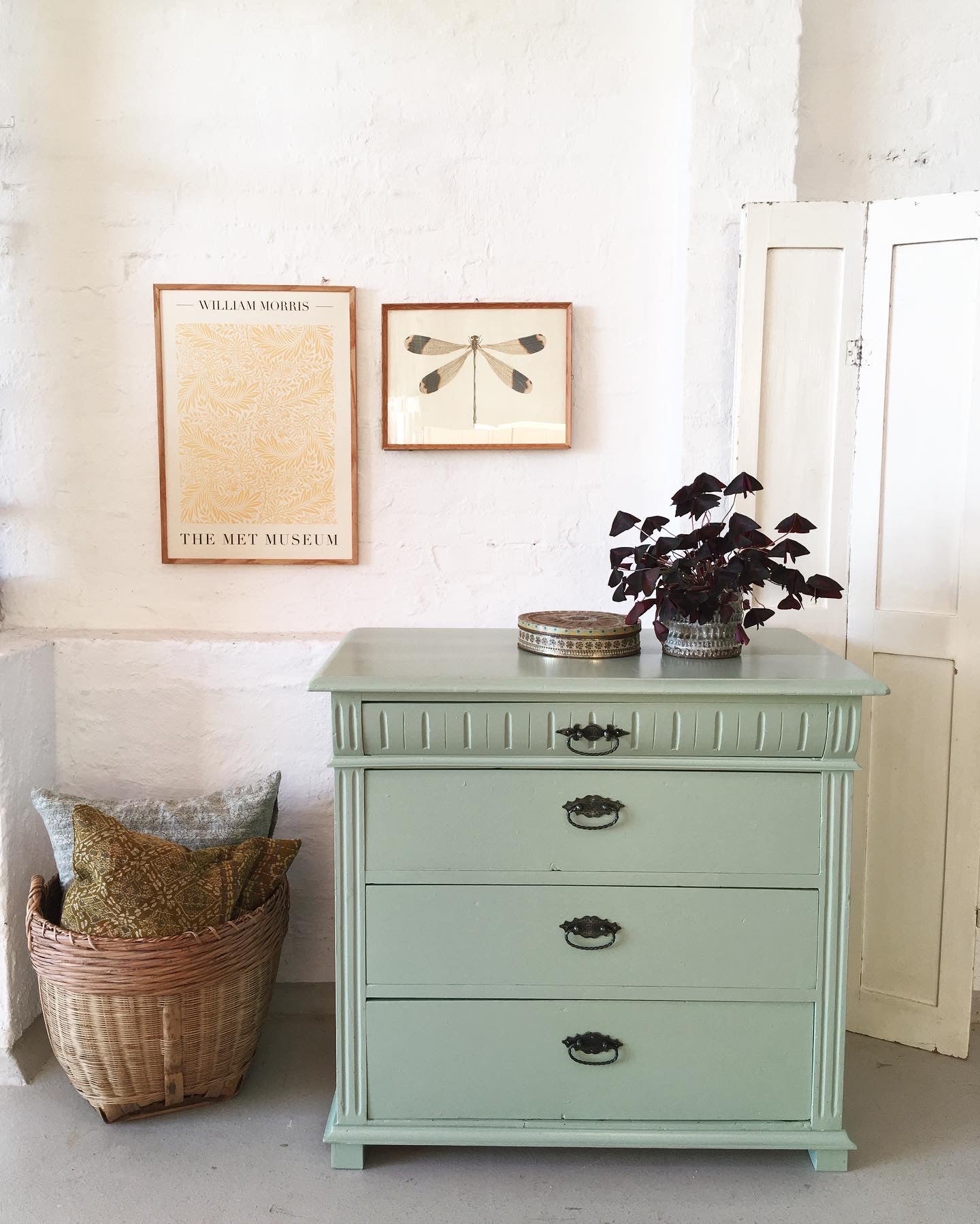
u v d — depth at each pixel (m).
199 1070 1.99
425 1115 1.87
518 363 2.43
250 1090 2.13
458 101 2.39
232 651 2.38
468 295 2.43
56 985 1.91
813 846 1.83
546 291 2.43
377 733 1.79
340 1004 1.86
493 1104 1.87
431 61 2.38
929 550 2.25
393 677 1.78
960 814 2.25
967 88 2.42
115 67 2.37
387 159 2.40
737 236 2.31
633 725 1.79
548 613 2.21
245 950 1.99
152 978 1.87
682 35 2.35
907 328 2.23
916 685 2.28
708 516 2.37
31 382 2.44
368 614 2.51
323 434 2.45
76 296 2.42
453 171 2.40
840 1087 1.87
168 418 2.43
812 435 2.31
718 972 1.84
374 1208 1.78
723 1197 1.82
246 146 2.39
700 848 1.82
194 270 2.42
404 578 2.50
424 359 2.43
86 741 2.40
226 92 2.38
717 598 1.91
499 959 1.85
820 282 2.27
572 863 1.83
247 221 2.41
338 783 1.82
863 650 2.34
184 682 2.39
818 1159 1.89
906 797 2.31
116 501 2.48
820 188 2.46
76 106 2.37
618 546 2.49
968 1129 2.03
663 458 2.47
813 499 2.33
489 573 2.50
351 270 2.42
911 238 2.20
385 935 1.85
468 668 1.87
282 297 2.41
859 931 2.39
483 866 1.83
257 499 2.46
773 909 1.84
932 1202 1.80
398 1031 1.86
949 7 2.40
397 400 2.44
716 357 2.35
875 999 2.38
